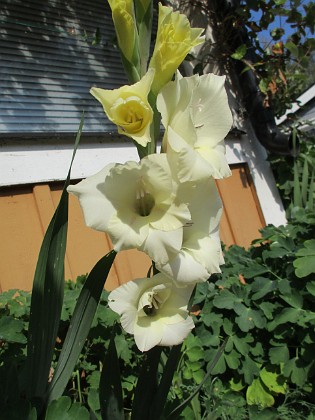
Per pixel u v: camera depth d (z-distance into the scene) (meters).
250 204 1.30
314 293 0.79
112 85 1.09
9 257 0.80
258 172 1.34
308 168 1.38
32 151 0.88
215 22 1.30
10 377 0.42
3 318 0.59
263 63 1.27
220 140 0.39
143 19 0.39
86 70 1.04
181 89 0.35
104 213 0.33
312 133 1.73
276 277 0.91
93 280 0.40
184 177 0.33
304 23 1.27
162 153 0.36
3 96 0.87
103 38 1.10
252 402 0.78
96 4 1.10
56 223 0.39
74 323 0.41
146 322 0.36
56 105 0.96
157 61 0.35
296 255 0.83
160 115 0.37
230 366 0.78
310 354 0.79
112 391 0.42
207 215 0.38
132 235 0.32
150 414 0.43
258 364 0.83
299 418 0.73
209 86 0.38
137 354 0.71
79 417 0.41
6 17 0.92
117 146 1.03
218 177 0.36
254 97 1.30
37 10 0.98
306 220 0.97
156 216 0.33
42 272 0.39
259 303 0.85
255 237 1.27
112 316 0.69
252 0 1.22
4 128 0.85
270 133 1.28
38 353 0.41
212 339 0.82
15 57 0.91
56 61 0.99
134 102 0.32
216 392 0.75
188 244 0.37
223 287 0.93
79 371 0.69
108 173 0.34
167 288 0.37
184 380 0.73
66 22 1.03
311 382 0.81
